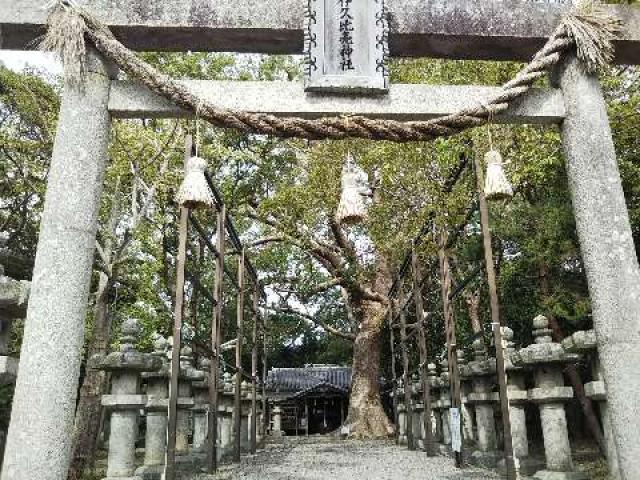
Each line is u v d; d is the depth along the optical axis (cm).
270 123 480
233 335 2308
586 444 1333
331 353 3359
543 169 998
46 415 409
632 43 536
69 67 477
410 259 1145
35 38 504
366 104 508
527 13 538
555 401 643
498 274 1384
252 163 1861
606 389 469
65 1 488
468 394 984
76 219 453
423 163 1161
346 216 496
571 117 522
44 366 417
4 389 1123
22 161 1305
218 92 502
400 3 528
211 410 823
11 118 1370
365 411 1953
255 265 2098
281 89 506
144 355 698
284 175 1917
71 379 427
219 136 1688
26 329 427
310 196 1484
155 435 830
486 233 645
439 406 1204
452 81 1084
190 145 616
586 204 498
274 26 512
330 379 3362
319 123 483
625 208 490
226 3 511
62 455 412
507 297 1434
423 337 1042
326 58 509
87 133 475
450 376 848
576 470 637
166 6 504
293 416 3234
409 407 1259
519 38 533
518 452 767
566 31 520
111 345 1273
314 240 1900
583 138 509
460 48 550
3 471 399
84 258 453
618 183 496
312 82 500
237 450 1041
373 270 1981
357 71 508
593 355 577
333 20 519
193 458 895
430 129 491
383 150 1171
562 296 1109
